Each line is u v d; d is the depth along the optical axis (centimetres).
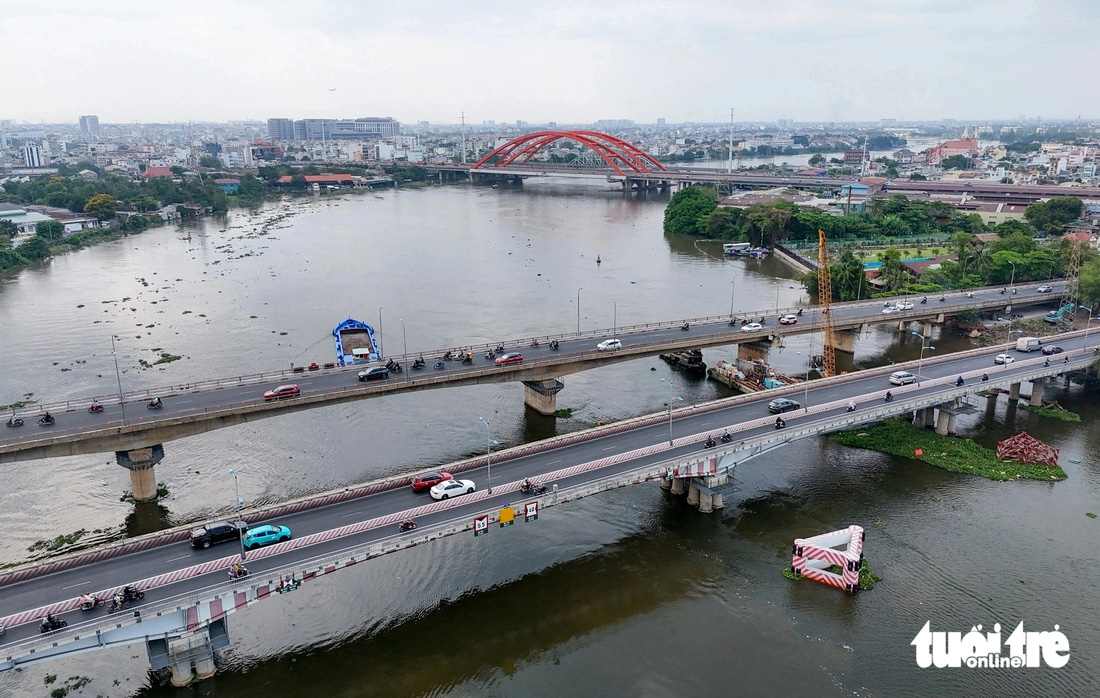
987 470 10156
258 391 10644
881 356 14950
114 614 6069
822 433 10681
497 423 11650
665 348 12862
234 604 6494
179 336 15525
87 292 19400
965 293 17862
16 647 5622
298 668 6731
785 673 6644
